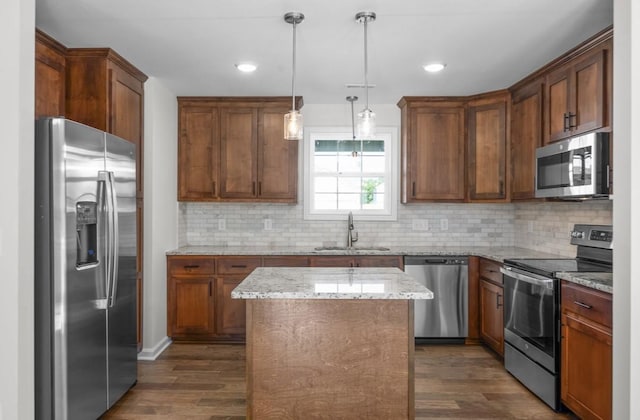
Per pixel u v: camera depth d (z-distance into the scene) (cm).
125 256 293
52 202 226
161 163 401
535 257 366
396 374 228
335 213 481
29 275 195
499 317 367
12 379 187
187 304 418
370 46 312
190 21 271
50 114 291
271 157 446
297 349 227
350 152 488
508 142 418
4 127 186
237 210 478
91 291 252
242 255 418
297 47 314
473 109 440
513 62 345
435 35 293
